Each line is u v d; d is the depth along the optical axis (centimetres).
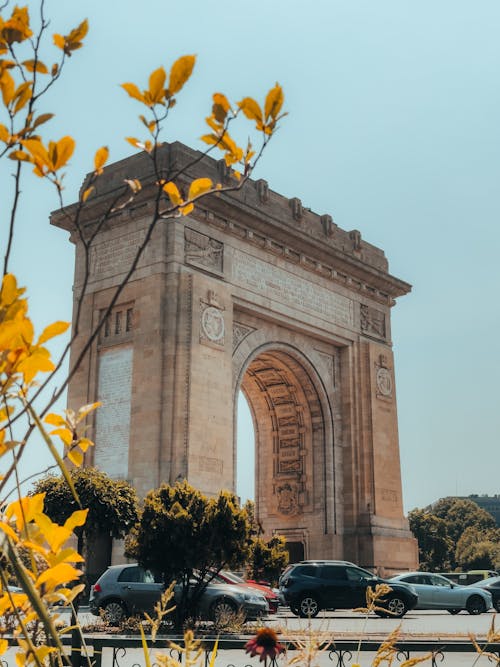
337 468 6291
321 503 6209
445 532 13662
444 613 4803
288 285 6038
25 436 364
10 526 385
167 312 5028
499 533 16812
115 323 5297
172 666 505
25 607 387
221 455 5025
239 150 482
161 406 4866
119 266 5325
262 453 6681
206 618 3081
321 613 4444
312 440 6400
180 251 5159
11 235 397
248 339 5706
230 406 5200
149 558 2911
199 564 2916
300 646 557
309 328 6175
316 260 6294
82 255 5553
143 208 5225
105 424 5119
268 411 6694
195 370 4984
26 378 368
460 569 15800
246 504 4531
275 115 470
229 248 5544
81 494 4216
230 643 847
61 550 386
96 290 5391
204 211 5356
